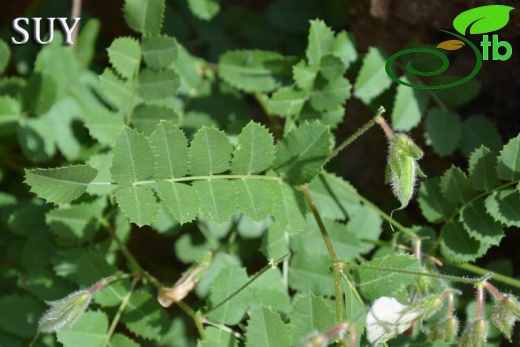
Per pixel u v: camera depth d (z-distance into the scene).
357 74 0.71
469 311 0.68
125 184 0.62
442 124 0.70
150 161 0.62
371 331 0.63
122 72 0.69
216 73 0.73
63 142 0.71
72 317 0.64
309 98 0.70
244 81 0.71
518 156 0.65
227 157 0.64
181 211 0.63
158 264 0.75
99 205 0.69
